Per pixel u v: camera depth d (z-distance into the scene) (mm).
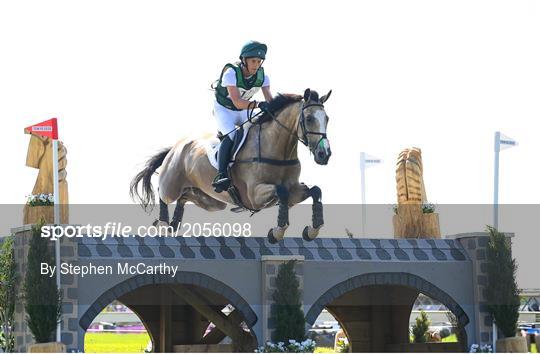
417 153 17172
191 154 14609
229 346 17844
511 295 15391
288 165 12789
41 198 14430
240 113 13664
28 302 12945
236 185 13242
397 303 18609
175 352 17656
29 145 14664
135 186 15555
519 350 15086
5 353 13500
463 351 15633
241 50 13227
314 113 12109
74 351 13156
